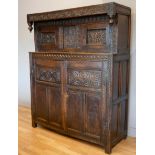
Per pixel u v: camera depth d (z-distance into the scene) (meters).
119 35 2.34
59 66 2.66
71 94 2.60
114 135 2.45
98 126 2.41
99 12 2.23
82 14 2.38
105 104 2.31
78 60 2.46
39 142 2.66
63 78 2.64
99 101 2.36
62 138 2.78
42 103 3.00
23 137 2.80
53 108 2.85
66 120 2.71
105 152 2.38
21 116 3.63
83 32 2.59
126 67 2.58
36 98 3.07
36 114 3.11
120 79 2.45
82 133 2.57
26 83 4.10
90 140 2.51
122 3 2.63
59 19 2.73
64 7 3.26
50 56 2.75
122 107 2.59
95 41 2.51
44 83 2.91
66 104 2.68
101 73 2.29
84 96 2.48
